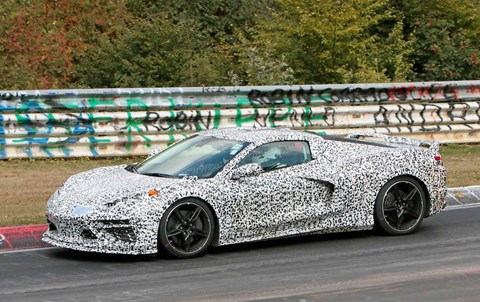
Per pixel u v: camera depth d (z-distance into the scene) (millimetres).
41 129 17812
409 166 12438
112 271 10258
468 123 22078
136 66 22641
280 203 11570
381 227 12281
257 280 9766
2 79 21984
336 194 11945
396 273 10078
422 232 12664
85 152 18219
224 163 11500
